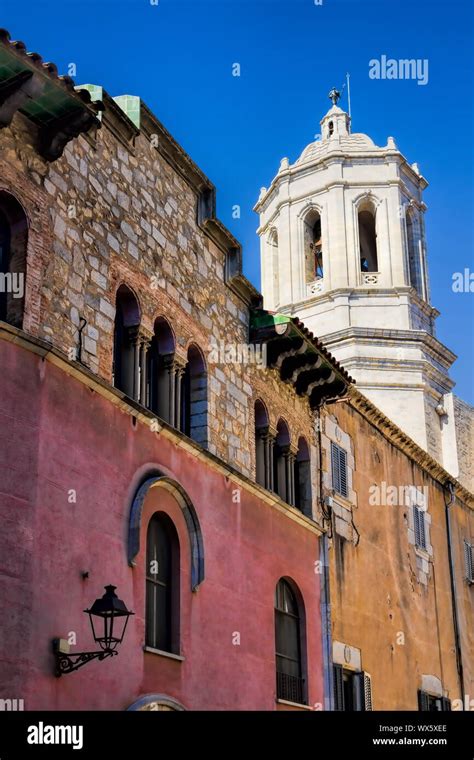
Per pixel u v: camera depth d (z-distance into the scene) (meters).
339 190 42.28
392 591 24.66
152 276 16.58
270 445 19.94
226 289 19.30
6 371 12.77
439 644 27.11
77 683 12.81
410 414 39.69
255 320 19.98
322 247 42.12
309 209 43.00
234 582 17.27
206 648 15.98
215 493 17.23
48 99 13.70
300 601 19.89
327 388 21.98
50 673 12.41
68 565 13.09
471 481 41.34
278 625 19.05
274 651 18.22
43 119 14.09
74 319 14.30
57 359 13.55
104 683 13.33
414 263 43.47
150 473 15.35
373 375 39.78
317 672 19.84
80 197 15.03
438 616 27.56
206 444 17.41
